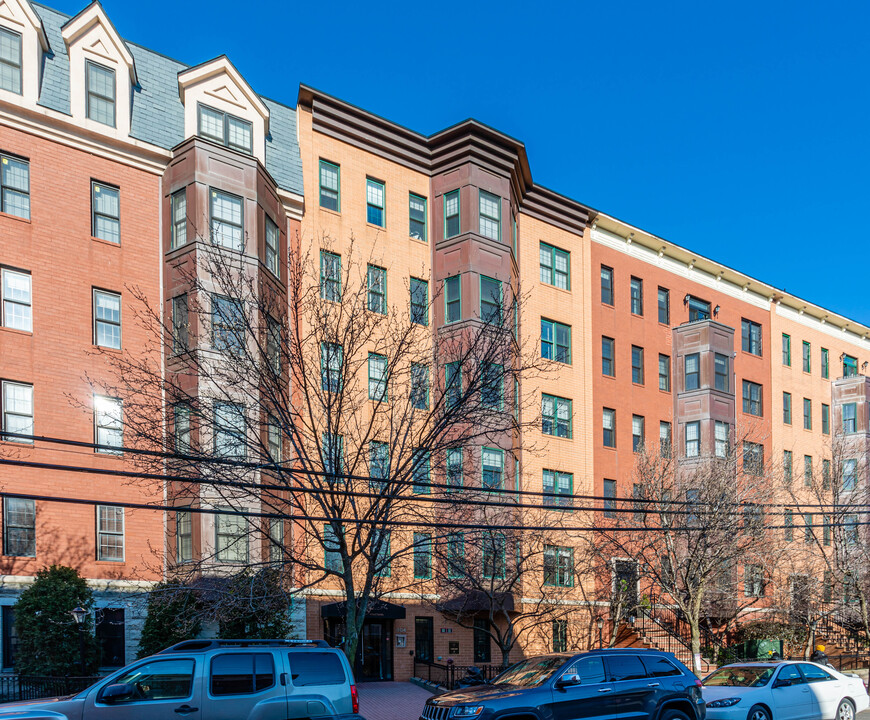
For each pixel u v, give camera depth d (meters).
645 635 32.66
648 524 29.45
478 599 26.73
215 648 13.20
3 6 23.58
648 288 39.22
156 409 18.59
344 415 21.73
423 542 18.28
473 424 19.56
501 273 30.95
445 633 28.22
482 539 22.02
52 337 23.00
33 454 22.19
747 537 30.50
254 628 21.55
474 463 23.80
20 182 23.30
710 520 26.73
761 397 43.56
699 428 38.19
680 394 39.16
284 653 13.65
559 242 35.59
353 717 13.72
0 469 21.66
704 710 15.68
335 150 29.88
